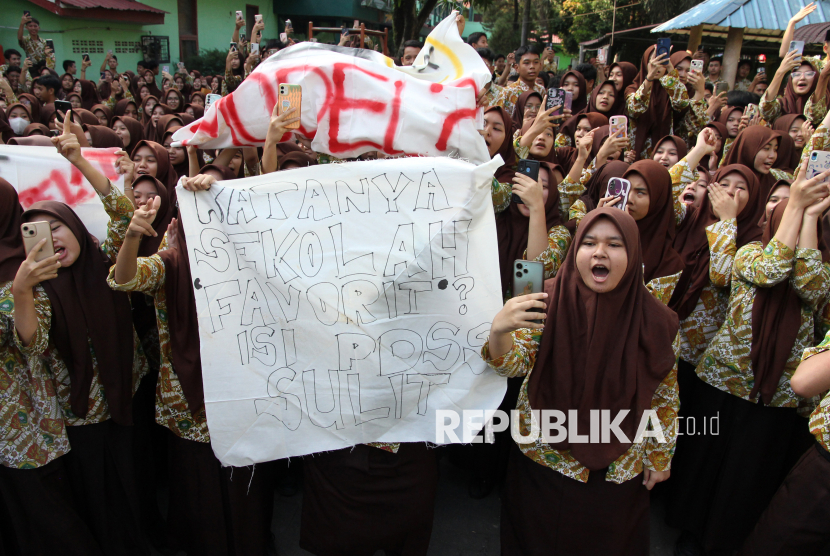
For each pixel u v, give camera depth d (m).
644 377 2.06
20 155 3.05
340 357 2.21
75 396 2.32
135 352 2.62
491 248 2.18
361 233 2.18
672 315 2.11
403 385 2.24
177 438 2.46
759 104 5.85
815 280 2.32
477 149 2.41
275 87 2.41
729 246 2.75
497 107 3.31
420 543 2.47
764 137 4.16
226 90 7.25
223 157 3.12
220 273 2.19
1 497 2.29
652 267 2.97
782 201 2.60
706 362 2.73
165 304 2.35
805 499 2.03
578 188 3.22
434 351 2.22
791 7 8.77
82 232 2.33
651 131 5.50
